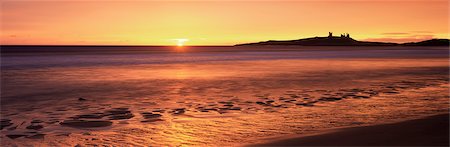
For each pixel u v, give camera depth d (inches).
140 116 384.5
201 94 537.3
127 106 442.9
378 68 1043.9
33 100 487.2
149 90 584.1
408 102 454.0
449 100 466.9
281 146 238.2
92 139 297.6
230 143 280.7
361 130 262.2
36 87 624.1
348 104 444.5
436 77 765.3
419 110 400.5
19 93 551.8
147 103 463.5
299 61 1510.8
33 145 281.9
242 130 321.7
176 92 560.1
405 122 273.6
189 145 279.0
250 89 588.7
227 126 336.8
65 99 495.2
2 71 971.9
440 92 539.5
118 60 1646.2
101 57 2036.2
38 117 379.2
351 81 696.4
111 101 478.9
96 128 333.1
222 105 446.6
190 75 848.9
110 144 283.6
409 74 839.1
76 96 522.0
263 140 277.0
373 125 277.1
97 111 411.5
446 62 1337.4
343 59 1668.3
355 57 1895.9
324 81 698.8
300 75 830.5
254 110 412.8
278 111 404.8
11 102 470.6
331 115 378.9
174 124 346.9
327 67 1106.7
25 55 2368.4
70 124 347.9
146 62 1471.5
